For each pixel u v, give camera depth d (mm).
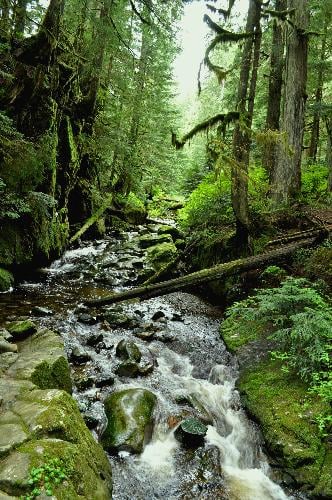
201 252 11102
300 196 11680
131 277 11789
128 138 21109
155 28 11766
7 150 9859
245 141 8656
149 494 4023
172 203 30484
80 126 15000
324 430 4453
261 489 4332
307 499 4012
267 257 8258
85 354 6359
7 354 5086
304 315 5430
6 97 10828
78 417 3924
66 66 13625
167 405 5406
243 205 9180
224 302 9570
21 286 10234
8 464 2910
